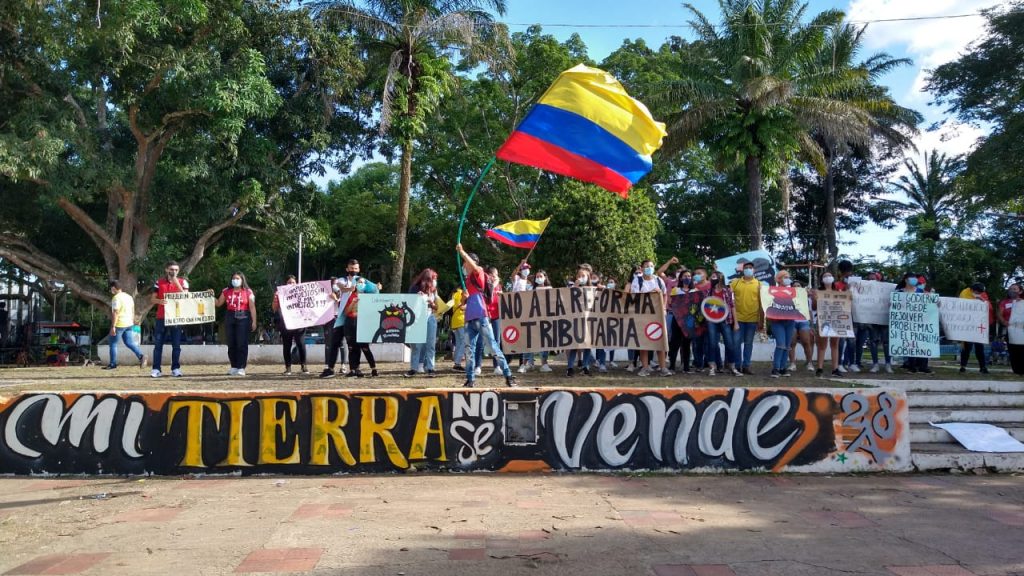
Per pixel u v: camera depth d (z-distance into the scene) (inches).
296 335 457.7
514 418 309.6
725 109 814.5
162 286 441.4
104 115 832.3
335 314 456.8
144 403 306.2
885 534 218.1
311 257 1552.7
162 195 815.7
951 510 248.4
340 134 915.4
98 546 204.4
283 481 292.4
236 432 304.8
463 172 1175.6
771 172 816.3
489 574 180.4
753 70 815.1
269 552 197.2
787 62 842.2
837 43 1048.8
